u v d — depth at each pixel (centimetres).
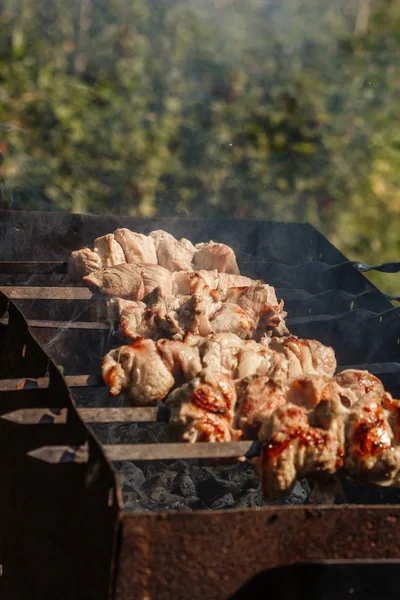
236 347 260
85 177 597
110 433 304
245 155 656
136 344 253
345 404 248
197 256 343
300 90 682
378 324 333
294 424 221
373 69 716
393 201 686
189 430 227
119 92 630
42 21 624
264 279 407
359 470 226
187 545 194
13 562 253
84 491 202
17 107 580
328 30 746
